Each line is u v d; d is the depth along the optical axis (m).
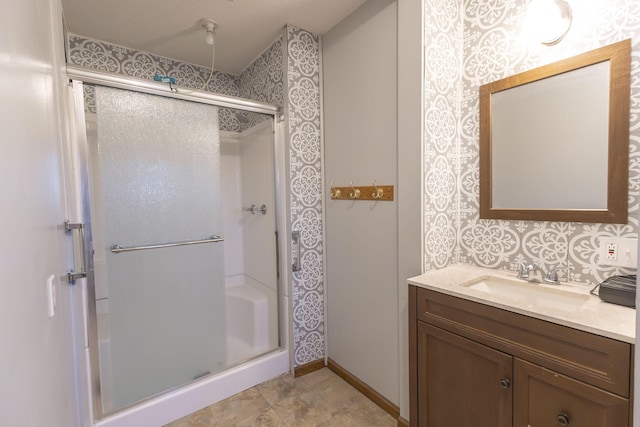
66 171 1.27
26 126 0.66
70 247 1.25
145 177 1.66
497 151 1.47
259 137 2.42
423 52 1.43
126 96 1.59
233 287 2.72
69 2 1.65
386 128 1.68
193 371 1.83
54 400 0.81
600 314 0.94
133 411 1.57
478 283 1.40
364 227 1.86
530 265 1.36
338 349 2.12
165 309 1.74
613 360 0.83
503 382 1.08
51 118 0.96
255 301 2.33
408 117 1.50
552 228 1.32
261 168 2.41
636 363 0.50
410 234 1.53
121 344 1.61
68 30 1.95
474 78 1.56
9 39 0.56
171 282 1.76
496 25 1.46
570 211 1.25
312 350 2.17
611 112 1.13
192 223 1.82
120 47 2.18
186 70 2.47
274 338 2.27
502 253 1.49
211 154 1.87
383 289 1.76
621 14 1.10
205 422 1.68
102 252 1.60
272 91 2.16
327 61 2.06
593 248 1.20
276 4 1.73
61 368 0.93
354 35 1.84
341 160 2.00
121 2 1.67
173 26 1.93
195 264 1.83
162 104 1.70
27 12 0.70
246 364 1.98
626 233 1.12
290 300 2.09
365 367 1.91
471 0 1.55
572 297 1.16
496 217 1.49
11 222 0.54
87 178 1.45
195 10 1.77
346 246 2.01
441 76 1.51
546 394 0.98
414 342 1.40
